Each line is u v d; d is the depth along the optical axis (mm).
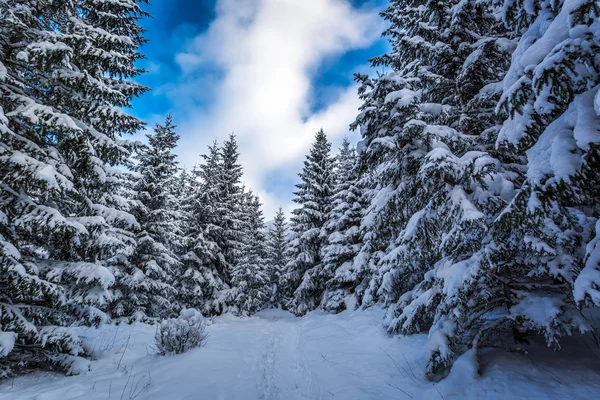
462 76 7184
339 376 6070
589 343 4895
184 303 18984
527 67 3305
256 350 8562
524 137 3701
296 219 22453
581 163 2979
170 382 5129
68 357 6297
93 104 7641
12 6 6672
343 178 18797
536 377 4246
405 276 8523
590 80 2971
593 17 2838
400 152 6289
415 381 5312
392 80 6137
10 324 5516
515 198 3648
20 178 5348
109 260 13578
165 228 16312
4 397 4684
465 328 5316
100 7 10109
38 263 6559
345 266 16656
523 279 5297
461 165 5102
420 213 6199
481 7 7312
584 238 3859
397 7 10102
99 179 7730
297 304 20953
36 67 6664
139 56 11117
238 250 22703
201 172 22500
